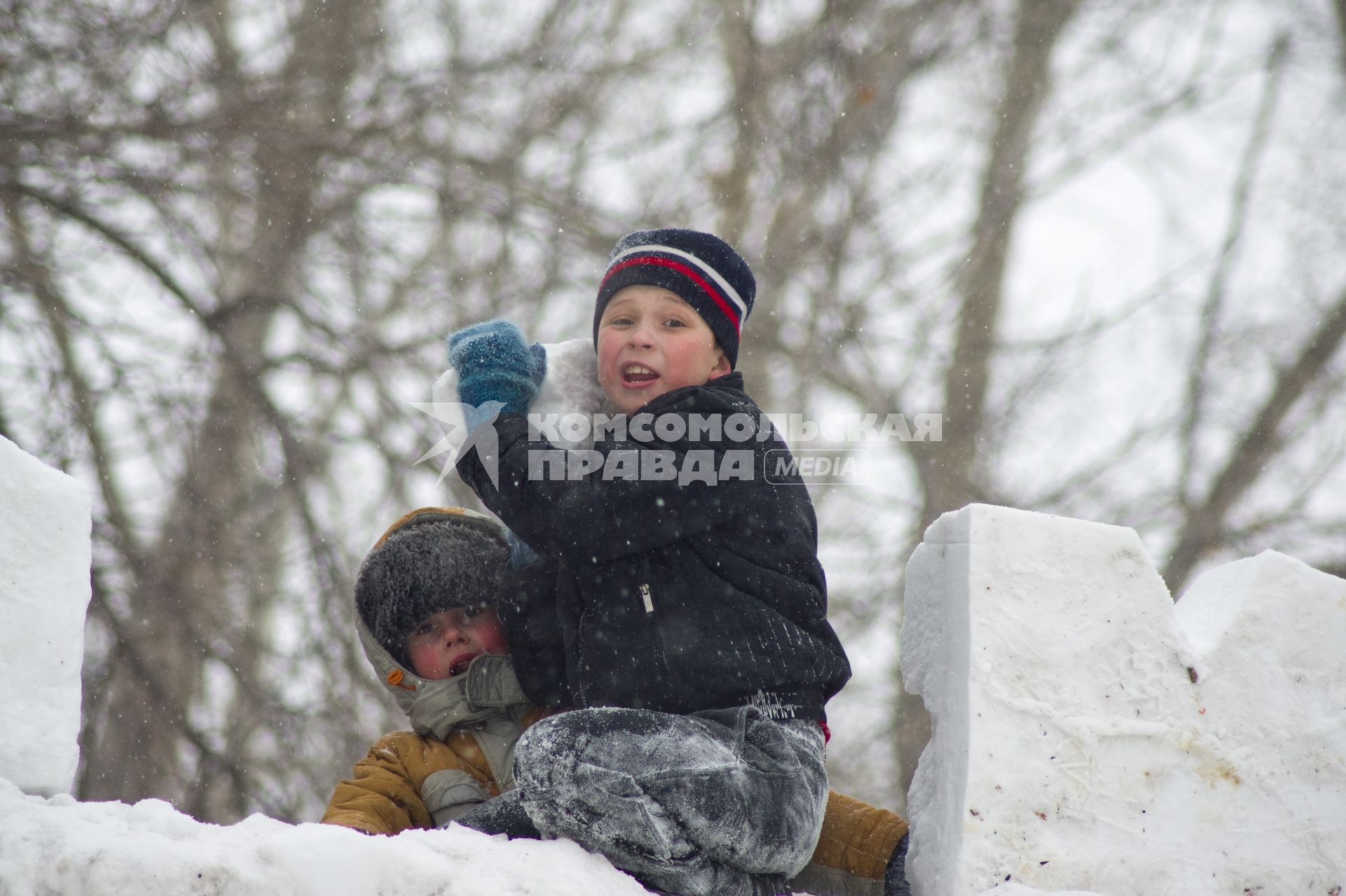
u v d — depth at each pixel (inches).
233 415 1499.8
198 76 1457.9
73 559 416.8
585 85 1771.7
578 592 486.9
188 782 1459.2
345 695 1390.3
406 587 532.1
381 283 1587.1
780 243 1840.6
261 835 376.5
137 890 349.1
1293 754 444.5
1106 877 426.0
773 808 415.5
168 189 1434.5
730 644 454.9
